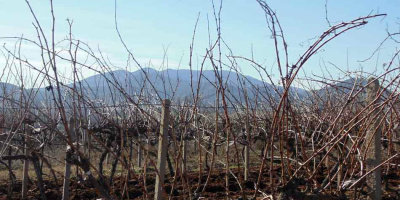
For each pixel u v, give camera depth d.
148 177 7.82
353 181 3.78
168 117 3.99
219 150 11.41
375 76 4.19
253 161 10.37
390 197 5.54
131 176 7.84
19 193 6.89
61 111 3.11
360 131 3.87
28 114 6.44
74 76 3.26
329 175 3.90
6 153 8.15
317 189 3.61
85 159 3.24
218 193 6.27
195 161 10.76
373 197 4.20
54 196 6.55
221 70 3.45
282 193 3.48
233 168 9.05
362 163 3.86
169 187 6.71
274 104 3.73
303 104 6.05
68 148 3.65
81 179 3.46
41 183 5.24
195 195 3.78
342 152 3.95
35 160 5.19
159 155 3.98
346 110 5.00
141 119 6.52
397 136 6.55
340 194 3.78
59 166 9.41
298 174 3.90
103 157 6.38
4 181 7.98
